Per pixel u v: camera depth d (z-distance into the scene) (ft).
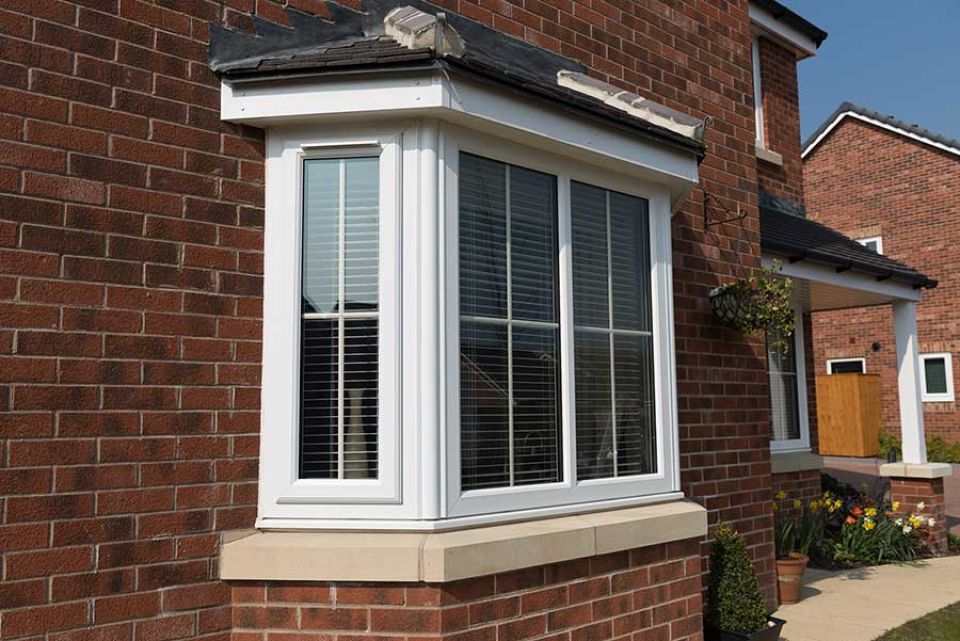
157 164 12.74
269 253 13.65
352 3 15.26
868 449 65.26
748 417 21.89
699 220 21.40
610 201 16.99
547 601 13.80
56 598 11.34
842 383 66.90
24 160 11.59
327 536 12.85
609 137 15.88
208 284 13.05
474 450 14.05
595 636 14.51
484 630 12.84
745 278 22.53
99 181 12.19
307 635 12.48
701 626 16.46
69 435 11.64
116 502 11.93
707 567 20.07
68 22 12.13
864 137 71.72
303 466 13.35
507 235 14.92
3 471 11.09
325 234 13.76
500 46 17.02
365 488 13.09
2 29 11.57
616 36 19.92
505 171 15.02
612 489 16.10
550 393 15.35
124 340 12.21
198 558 12.55
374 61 12.92
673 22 21.56
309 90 13.29
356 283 13.62
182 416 12.61
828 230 33.78
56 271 11.73
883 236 69.92
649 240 17.60
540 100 14.40
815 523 29.14
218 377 13.01
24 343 11.39
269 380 13.39
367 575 12.28
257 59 13.58
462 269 14.15
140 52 12.76
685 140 17.15
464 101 13.39
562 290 15.60
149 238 12.56
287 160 13.78
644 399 17.26
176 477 12.48
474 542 12.67
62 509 11.49
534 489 14.66
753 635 17.75
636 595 15.31
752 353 22.26
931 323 67.00
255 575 12.52
